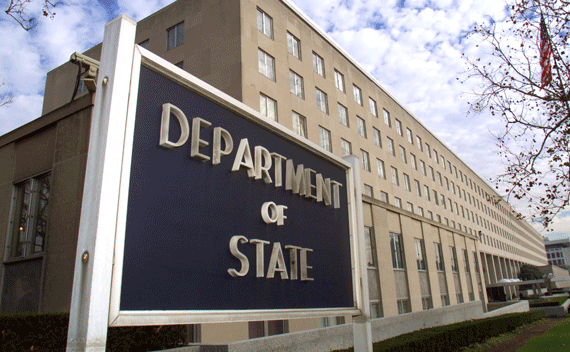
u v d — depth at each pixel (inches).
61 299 339.9
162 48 984.3
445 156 2124.8
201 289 115.0
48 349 264.4
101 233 88.7
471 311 1018.7
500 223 3129.9
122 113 99.2
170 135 114.7
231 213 133.1
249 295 133.4
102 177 91.5
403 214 1028.5
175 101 119.3
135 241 98.7
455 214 2063.2
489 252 2610.7
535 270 3243.1
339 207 205.2
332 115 1128.2
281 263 151.2
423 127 1887.3
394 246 954.7
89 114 380.5
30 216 413.1
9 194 434.6
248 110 149.2
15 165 442.6
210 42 896.9
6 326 262.1
